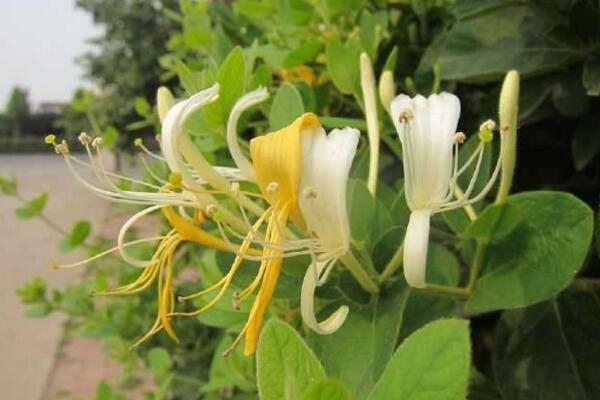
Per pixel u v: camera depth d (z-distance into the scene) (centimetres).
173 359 51
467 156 21
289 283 20
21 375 111
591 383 21
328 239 17
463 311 21
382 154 30
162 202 19
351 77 26
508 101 18
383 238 21
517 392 21
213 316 28
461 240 22
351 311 20
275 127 23
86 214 219
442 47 27
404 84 31
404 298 19
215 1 50
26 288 55
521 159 29
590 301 21
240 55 22
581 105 25
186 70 25
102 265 59
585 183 28
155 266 19
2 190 52
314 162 17
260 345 14
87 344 121
